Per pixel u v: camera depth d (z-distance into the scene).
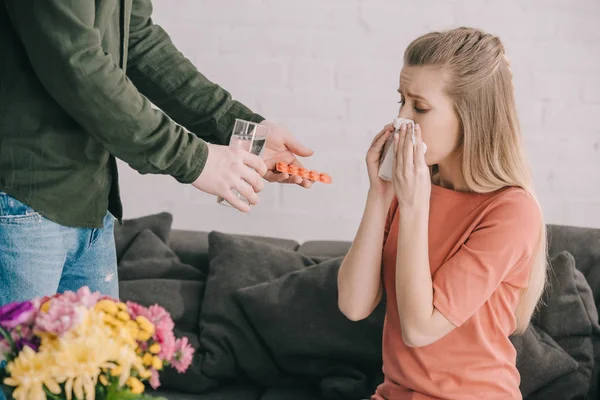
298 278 2.56
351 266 1.79
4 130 1.52
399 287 1.66
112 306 1.22
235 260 2.66
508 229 1.68
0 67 1.51
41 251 1.57
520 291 1.80
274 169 1.97
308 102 3.28
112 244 1.80
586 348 2.42
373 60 3.22
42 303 1.22
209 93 1.94
